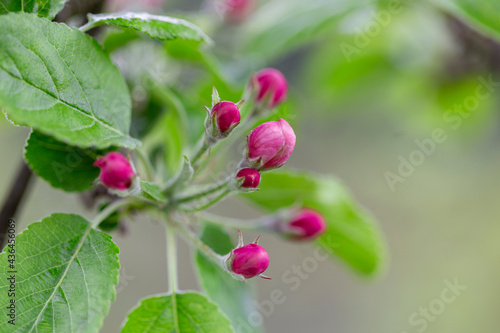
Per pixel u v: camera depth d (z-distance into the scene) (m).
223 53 0.46
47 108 0.34
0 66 0.33
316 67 0.62
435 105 0.63
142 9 0.43
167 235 0.37
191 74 0.44
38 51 0.34
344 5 0.47
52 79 0.34
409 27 0.57
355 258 0.46
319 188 0.43
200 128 0.43
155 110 0.41
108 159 0.35
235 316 0.40
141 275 0.75
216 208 0.86
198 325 0.37
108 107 0.35
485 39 0.53
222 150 0.39
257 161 0.36
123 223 0.40
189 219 0.39
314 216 0.41
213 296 0.39
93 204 0.39
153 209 0.38
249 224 0.41
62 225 0.35
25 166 0.38
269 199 0.44
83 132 0.34
